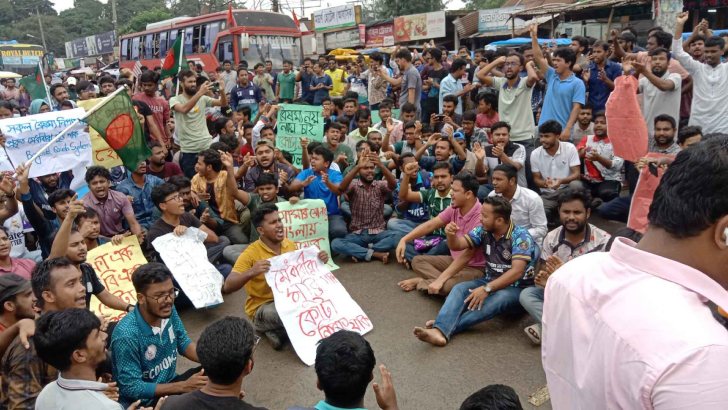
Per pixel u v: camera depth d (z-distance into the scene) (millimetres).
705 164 1196
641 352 1174
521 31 19172
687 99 7391
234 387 2570
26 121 6195
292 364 4301
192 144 8172
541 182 6707
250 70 18641
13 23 90125
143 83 8391
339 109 10430
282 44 19766
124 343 3223
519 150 6949
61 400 2553
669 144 5969
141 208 6484
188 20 21625
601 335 1290
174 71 9797
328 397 2449
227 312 5281
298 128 8367
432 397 3738
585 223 4363
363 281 5777
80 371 2643
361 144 7703
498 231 4586
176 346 3590
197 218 6219
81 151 6531
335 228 6504
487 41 22688
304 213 6047
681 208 1213
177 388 3246
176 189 5309
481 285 4621
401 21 25891
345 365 2377
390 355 4305
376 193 6480
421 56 14508
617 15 13750
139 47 26016
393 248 6223
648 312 1204
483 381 3873
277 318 4496
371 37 27516
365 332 4652
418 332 4258
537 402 3584
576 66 9000
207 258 5465
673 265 1236
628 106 4832
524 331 4406
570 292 1430
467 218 5258
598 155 6637
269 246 4730
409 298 5289
